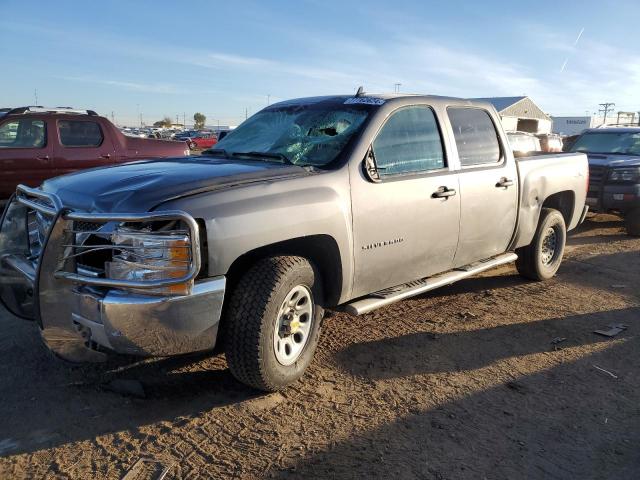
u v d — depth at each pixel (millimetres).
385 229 4102
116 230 3018
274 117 4789
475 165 5039
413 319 5145
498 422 3410
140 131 50156
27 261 3705
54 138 9672
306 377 3902
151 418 3342
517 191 5539
